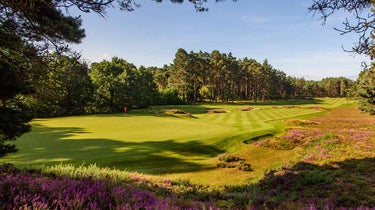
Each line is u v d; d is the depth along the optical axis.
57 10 6.68
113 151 18.94
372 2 4.88
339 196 9.12
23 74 7.42
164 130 28.48
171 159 18.14
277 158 19.53
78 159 16.34
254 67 127.06
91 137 24.00
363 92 33.16
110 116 46.91
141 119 39.25
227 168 16.45
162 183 10.83
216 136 25.12
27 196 3.81
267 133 27.22
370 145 18.77
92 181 5.58
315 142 22.70
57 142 21.47
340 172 12.49
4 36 6.31
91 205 3.81
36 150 18.56
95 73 67.31
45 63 6.77
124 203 4.18
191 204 5.29
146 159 17.55
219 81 121.94
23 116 11.64
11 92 9.54
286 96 172.25
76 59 6.93
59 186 4.70
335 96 187.88
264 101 127.88
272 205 6.98
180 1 6.91
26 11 5.76
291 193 10.15
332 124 37.09
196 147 21.42
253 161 18.64
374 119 41.94
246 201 7.29
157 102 92.88
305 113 59.00
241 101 125.50
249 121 42.81
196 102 110.81
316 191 9.97
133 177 10.93
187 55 110.00
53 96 8.73
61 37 6.73
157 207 4.21
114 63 78.44
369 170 12.59
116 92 67.69
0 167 6.95
